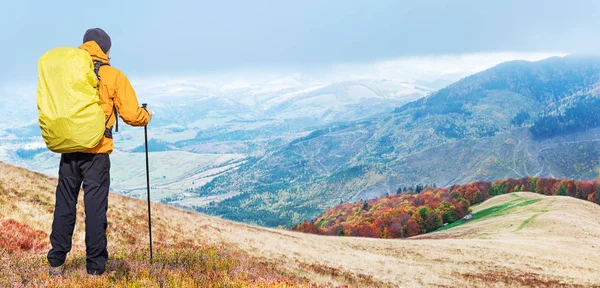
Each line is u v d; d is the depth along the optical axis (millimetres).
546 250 74500
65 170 5277
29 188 21891
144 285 5414
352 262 39062
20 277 5582
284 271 21969
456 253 62000
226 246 28062
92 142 4996
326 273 27469
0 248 10375
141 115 5484
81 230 17688
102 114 5070
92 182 5277
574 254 73750
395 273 37281
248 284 6238
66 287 5016
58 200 5387
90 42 5426
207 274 6953
